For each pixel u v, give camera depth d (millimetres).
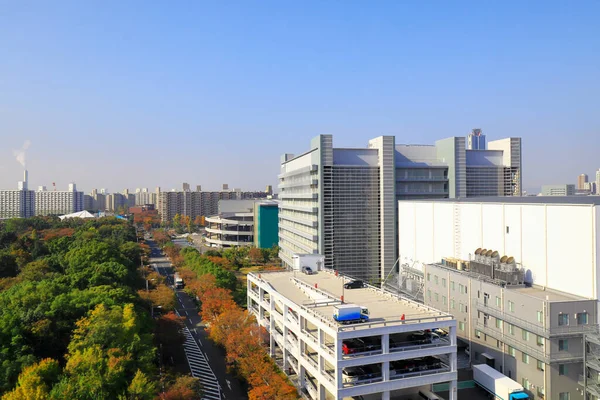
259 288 98312
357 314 61531
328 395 68500
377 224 135000
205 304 99062
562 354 65250
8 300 78562
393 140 134375
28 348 62500
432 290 98625
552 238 73250
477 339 83062
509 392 65688
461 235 98312
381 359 59844
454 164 139750
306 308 70188
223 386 75188
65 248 166625
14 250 144125
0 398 50000
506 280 78312
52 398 48531
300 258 111188
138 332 71938
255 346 75625
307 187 145875
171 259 196375
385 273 133250
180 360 86625
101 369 56188
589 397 64938
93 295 84812
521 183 146500
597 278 66000
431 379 62406
